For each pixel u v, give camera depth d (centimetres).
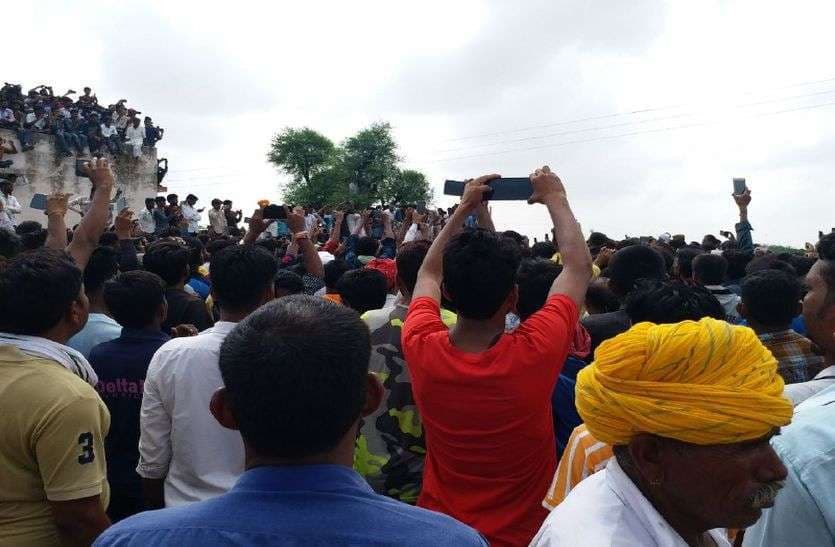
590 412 157
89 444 240
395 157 6625
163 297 370
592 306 433
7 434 233
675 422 143
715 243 1251
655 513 151
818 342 226
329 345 141
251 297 321
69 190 2875
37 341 254
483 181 298
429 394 240
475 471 240
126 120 3150
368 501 139
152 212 1995
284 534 130
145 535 133
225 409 155
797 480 171
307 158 6450
